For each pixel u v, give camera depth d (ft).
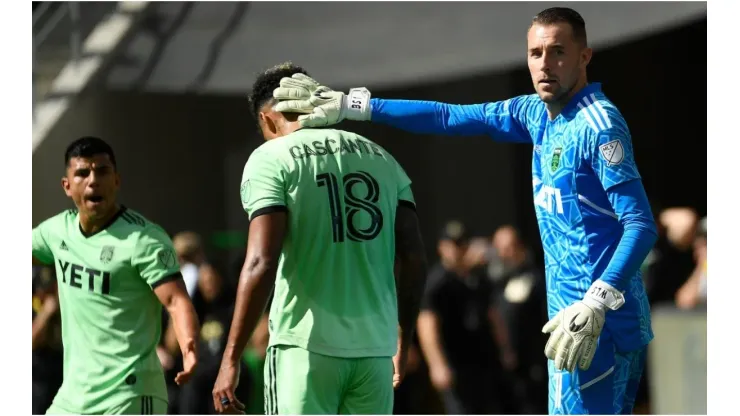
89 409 57.00
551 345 45.68
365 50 152.15
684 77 152.35
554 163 47.83
